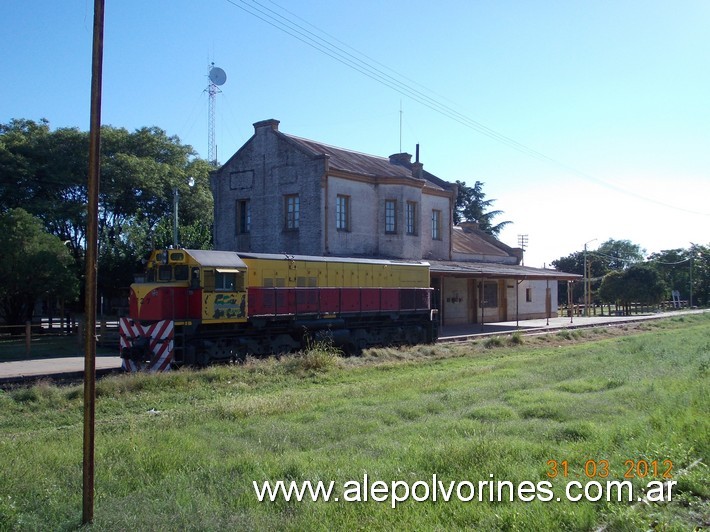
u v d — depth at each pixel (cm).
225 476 725
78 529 574
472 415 1064
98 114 605
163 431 962
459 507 616
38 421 1135
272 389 1498
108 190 3784
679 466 738
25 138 3709
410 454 801
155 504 628
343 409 1159
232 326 1912
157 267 1872
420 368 1911
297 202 2959
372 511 613
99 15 606
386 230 3147
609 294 5684
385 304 2436
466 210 7156
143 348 1738
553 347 2638
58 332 2958
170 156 4319
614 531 572
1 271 2503
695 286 8050
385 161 3691
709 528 581
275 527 578
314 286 2167
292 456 800
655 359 1873
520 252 4528
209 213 4325
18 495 662
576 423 949
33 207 3403
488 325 3728
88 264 602
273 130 3038
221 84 3975
